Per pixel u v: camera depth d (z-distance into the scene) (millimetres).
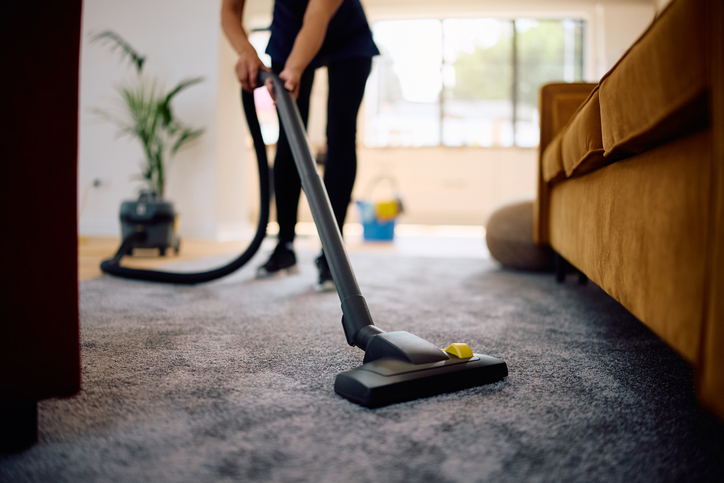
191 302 1254
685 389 651
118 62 3449
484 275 1803
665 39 438
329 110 1428
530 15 4367
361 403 578
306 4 1414
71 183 490
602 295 1406
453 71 4645
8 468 449
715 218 366
